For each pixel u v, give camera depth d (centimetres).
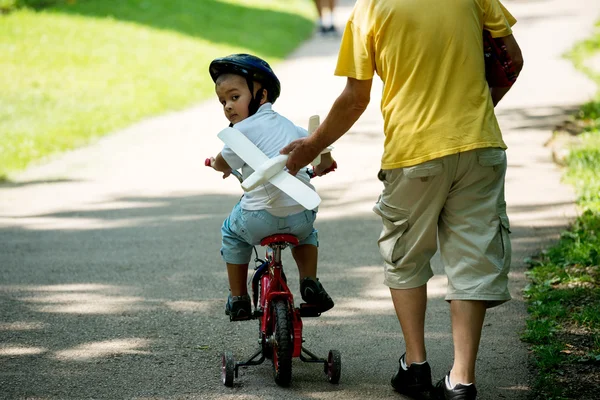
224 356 795
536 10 4522
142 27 3762
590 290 1002
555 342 862
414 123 688
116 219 1459
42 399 768
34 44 3203
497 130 700
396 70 691
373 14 691
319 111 2384
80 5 4053
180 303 1045
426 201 700
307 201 726
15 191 1662
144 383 805
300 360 864
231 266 818
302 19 4756
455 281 697
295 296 1064
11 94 2562
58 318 995
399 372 760
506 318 952
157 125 2339
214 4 4669
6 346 905
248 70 774
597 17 4081
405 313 739
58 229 1401
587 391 754
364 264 1189
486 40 716
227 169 806
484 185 698
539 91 2491
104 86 2773
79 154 1994
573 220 1312
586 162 1622
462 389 681
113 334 941
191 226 1408
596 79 2631
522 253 1181
